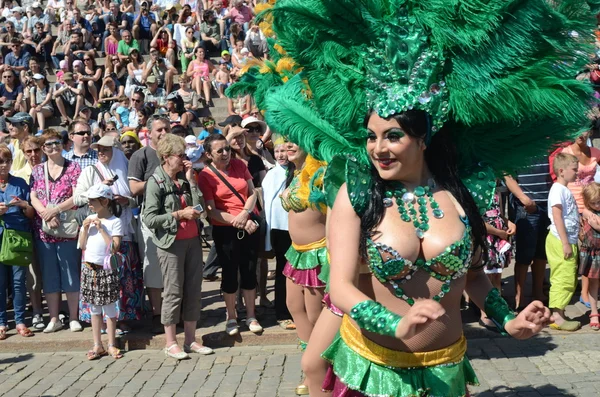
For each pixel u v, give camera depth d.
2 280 6.35
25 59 13.75
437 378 2.49
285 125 2.88
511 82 2.44
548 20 2.41
